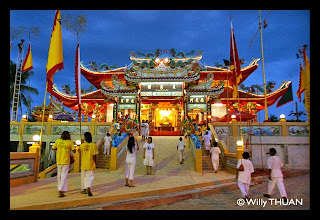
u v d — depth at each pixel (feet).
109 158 53.52
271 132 58.75
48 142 67.77
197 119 100.22
